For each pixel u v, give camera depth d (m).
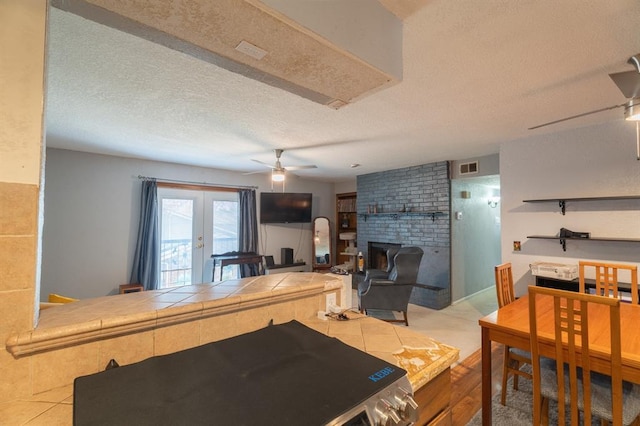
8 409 0.76
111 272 4.21
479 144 3.60
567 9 1.26
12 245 0.78
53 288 3.79
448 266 4.61
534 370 1.54
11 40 0.77
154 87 2.01
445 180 4.64
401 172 5.29
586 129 2.96
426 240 4.91
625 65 1.72
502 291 2.32
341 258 7.11
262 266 5.79
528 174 3.33
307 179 6.67
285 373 0.90
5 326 0.78
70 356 0.88
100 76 1.85
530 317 1.53
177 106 2.34
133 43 1.51
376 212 5.65
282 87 1.35
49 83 1.95
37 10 0.81
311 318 1.45
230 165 4.99
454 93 2.11
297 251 6.50
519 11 1.27
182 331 1.08
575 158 3.03
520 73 1.82
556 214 3.16
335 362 0.98
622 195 2.74
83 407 0.74
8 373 0.79
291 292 1.36
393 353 1.08
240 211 5.56
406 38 1.45
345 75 1.24
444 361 1.04
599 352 1.38
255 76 1.25
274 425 0.68
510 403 2.11
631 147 2.72
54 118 2.63
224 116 2.57
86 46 1.53
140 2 0.81
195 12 0.85
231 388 0.82
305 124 2.79
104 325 0.91
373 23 1.17
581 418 1.90
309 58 1.11
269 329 1.26
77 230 3.96
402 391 0.85
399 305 3.72
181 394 0.79
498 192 6.06
